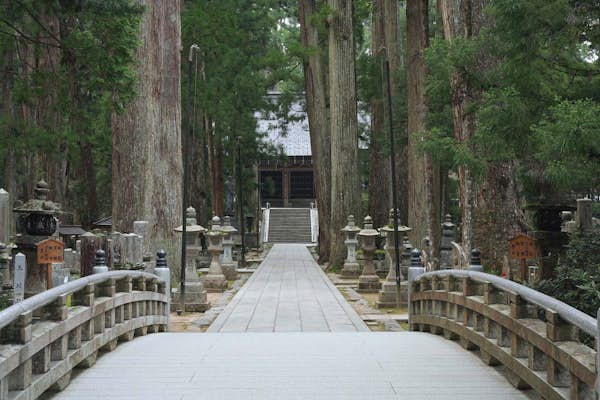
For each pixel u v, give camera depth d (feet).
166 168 71.26
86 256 49.65
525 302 22.65
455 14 55.77
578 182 27.17
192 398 21.02
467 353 29.09
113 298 29.58
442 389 22.27
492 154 34.24
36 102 78.95
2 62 71.41
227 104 120.06
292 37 146.51
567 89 31.68
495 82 40.37
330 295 69.05
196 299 59.93
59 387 21.91
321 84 120.67
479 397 21.21
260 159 154.30
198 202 132.98
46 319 22.03
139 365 26.22
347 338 34.53
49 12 50.14
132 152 67.00
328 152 121.29
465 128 48.39
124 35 51.70
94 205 113.80
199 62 117.80
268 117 139.54
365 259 77.51
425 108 82.07
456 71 43.91
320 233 123.54
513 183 49.85
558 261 34.27
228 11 112.27
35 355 20.49
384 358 27.84
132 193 66.90
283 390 22.07
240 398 21.01
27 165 94.07
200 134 129.39
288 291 73.20
